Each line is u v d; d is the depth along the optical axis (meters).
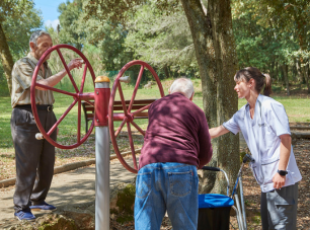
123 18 10.11
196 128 2.38
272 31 24.62
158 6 8.88
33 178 3.12
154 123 2.38
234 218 4.23
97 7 9.49
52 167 3.33
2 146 7.21
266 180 2.39
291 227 2.40
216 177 4.35
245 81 2.46
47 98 3.14
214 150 4.41
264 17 14.61
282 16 12.24
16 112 3.06
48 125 3.15
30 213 3.15
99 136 2.22
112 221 3.95
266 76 2.51
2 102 19.61
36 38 2.97
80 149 7.01
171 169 2.22
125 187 4.38
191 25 4.36
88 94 2.54
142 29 27.66
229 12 4.09
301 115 14.01
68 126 10.38
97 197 2.23
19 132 3.04
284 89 37.78
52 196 4.19
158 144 2.30
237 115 2.70
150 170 2.26
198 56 4.38
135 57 33.28
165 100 2.46
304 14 10.18
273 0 10.44
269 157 2.37
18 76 2.97
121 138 8.59
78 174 5.33
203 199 2.59
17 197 3.13
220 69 4.16
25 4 11.10
